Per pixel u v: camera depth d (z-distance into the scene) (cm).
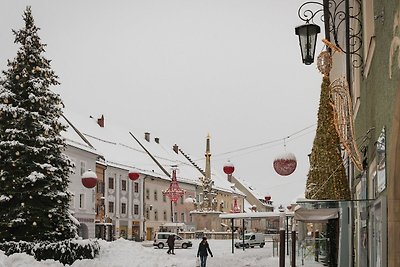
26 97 2877
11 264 2292
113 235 7100
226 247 5097
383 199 1061
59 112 2953
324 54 1559
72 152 5825
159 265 2817
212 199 5962
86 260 2603
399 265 999
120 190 7338
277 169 1897
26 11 2964
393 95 957
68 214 2848
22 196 2734
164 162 9144
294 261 2139
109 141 7919
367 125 1442
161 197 8469
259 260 3259
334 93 1536
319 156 1616
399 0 878
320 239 2225
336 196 1594
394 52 944
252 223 8256
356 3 1653
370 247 1305
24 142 2806
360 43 1468
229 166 3291
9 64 2920
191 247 5597
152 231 8119
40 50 2956
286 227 3209
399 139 953
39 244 2627
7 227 2697
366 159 1477
